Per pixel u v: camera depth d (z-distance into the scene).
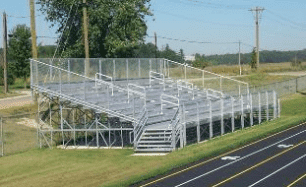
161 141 23.42
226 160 21.25
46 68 26.33
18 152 24.61
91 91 27.67
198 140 25.77
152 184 17.19
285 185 16.91
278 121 34.78
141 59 34.25
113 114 25.02
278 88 53.75
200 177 18.19
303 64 109.00
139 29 47.56
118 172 19.12
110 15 45.34
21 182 18.05
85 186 16.89
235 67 91.38
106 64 30.88
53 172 19.69
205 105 29.03
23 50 63.72
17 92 55.16
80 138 29.39
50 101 27.39
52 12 44.97
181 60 84.75
